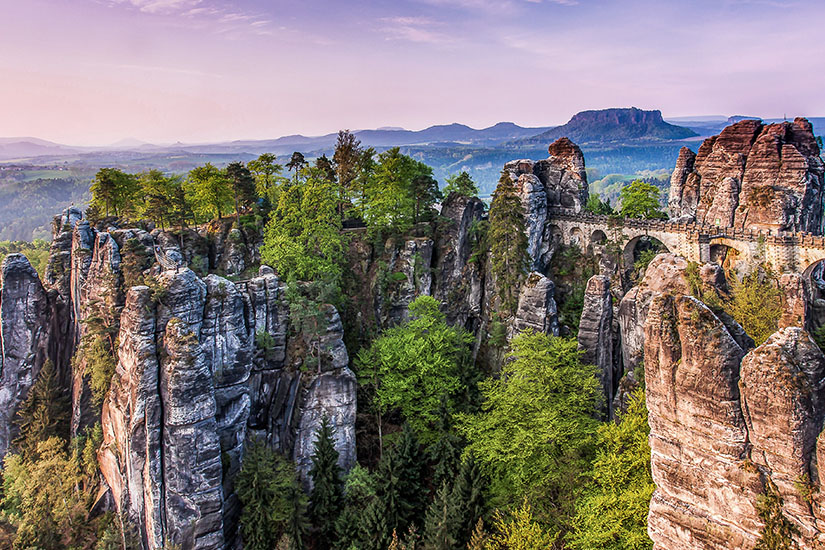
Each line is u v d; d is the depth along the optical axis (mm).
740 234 66750
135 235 73375
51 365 74312
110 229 76188
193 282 55500
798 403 25656
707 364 28391
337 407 60000
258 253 81062
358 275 78625
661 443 31562
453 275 82062
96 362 63781
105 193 88375
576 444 48125
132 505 52562
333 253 72812
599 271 79812
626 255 78250
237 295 58000
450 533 45031
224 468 55281
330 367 60375
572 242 84750
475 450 51625
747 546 28359
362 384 63000
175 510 50875
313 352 60688
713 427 28703
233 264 79062
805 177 66750
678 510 31047
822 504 25500
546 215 84938
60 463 60375
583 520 40281
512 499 48281
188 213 86250
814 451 25969
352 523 50750
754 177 70438
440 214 86688
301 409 58938
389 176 81375
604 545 37625
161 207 81688
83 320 66312
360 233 83812
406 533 50938
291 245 68125
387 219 81188
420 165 88562
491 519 46906
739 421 27938
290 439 59125
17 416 74812
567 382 53875
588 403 53344
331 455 53969
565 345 55906
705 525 29875
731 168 74562
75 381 70500
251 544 50500
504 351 72812
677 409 30250
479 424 52938
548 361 54875
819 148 71438
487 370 75125
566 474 46062
